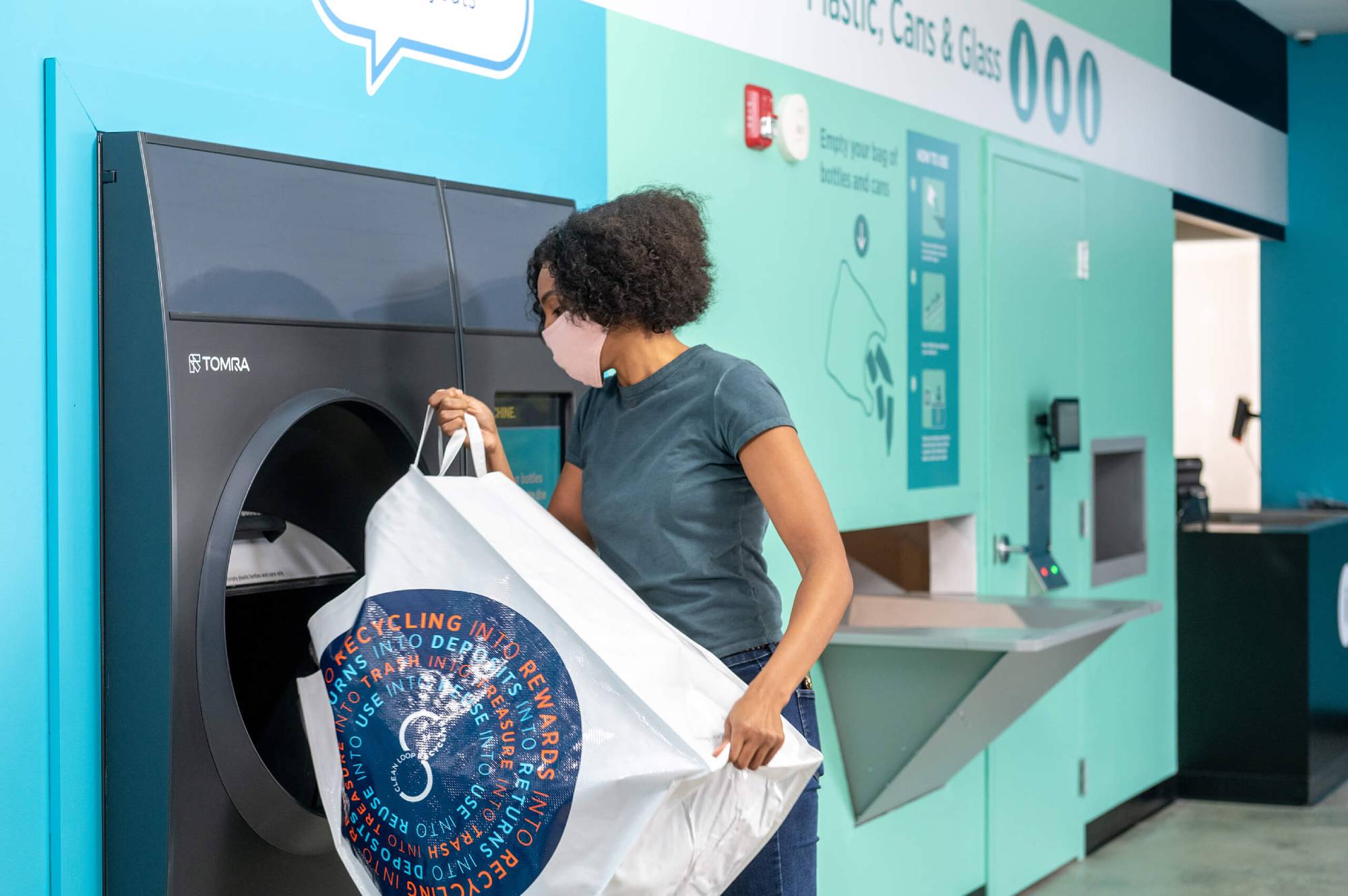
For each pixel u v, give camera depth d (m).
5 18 1.49
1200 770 5.09
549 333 1.67
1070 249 4.15
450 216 1.96
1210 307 6.85
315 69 1.85
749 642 1.63
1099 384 4.36
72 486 1.55
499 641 1.43
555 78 2.28
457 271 1.94
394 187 1.88
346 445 1.86
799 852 1.66
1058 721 4.08
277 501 1.80
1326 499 6.48
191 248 1.56
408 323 1.84
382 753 1.43
